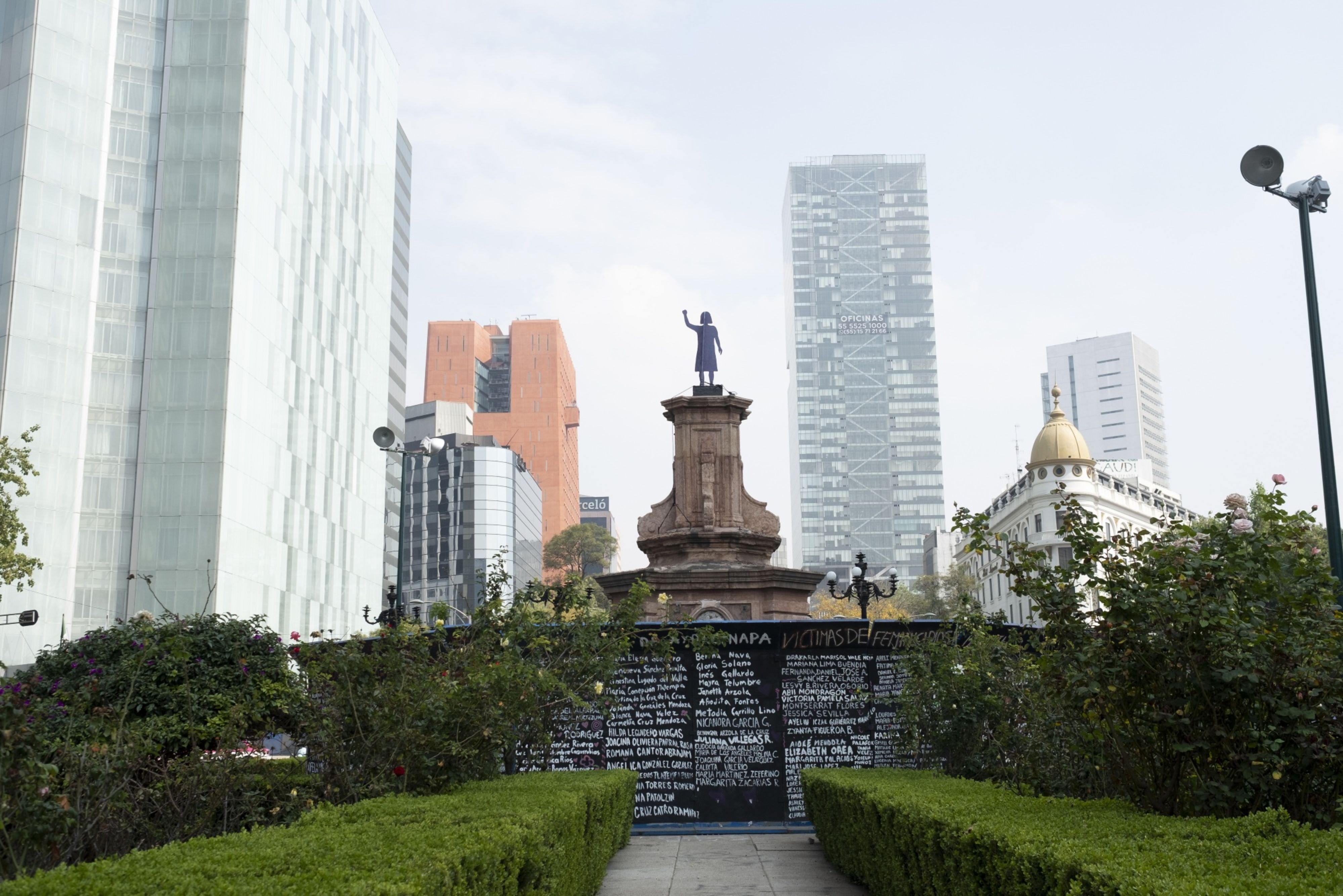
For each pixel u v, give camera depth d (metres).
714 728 17.86
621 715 17.91
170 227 54.56
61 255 52.12
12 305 50.34
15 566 31.28
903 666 15.85
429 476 138.38
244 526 55.12
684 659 18.05
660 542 28.61
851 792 12.77
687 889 13.06
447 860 6.55
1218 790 8.25
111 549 51.56
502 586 16.56
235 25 56.47
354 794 11.11
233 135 55.56
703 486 29.00
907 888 10.03
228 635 16.03
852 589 26.03
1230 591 8.45
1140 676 8.81
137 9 55.88
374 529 80.00
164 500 52.16
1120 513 93.62
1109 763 9.40
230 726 11.63
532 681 12.98
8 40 53.56
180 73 55.97
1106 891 5.70
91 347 52.66
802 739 17.84
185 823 10.57
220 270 54.31
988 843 7.63
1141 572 8.85
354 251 76.50
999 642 14.70
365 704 11.43
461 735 11.95
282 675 16.06
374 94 82.38
